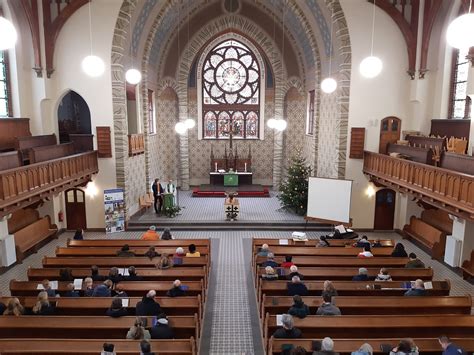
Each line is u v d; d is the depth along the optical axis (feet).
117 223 57.67
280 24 78.79
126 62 58.34
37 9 52.26
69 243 42.04
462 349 20.89
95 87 55.72
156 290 30.81
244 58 84.53
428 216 54.65
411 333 25.41
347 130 57.67
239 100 86.33
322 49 65.00
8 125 48.44
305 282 31.42
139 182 66.39
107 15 54.13
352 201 59.62
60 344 21.98
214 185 84.99
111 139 57.16
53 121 56.29
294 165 67.26
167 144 83.35
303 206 63.98
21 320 24.68
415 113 56.65
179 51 79.51
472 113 43.39
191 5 73.87
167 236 45.09
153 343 22.12
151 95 74.84
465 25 23.31
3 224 42.91
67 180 48.16
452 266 44.04
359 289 30.66
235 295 37.47
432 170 40.70
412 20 54.49
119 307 25.40
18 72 51.24
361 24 55.01
